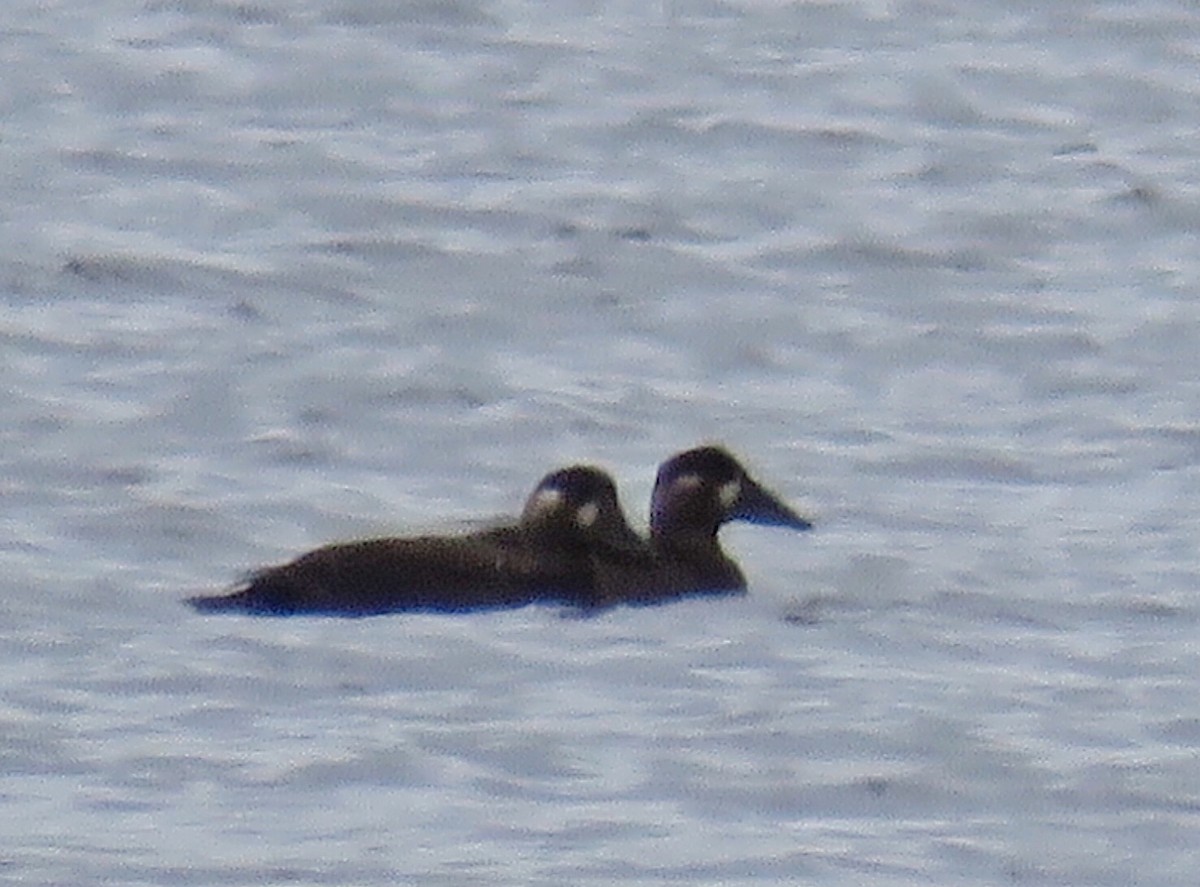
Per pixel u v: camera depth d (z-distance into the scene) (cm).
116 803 1147
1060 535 1526
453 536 1402
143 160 2494
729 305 2067
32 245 2173
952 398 1838
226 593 1370
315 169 2475
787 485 1617
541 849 1105
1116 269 2230
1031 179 2519
